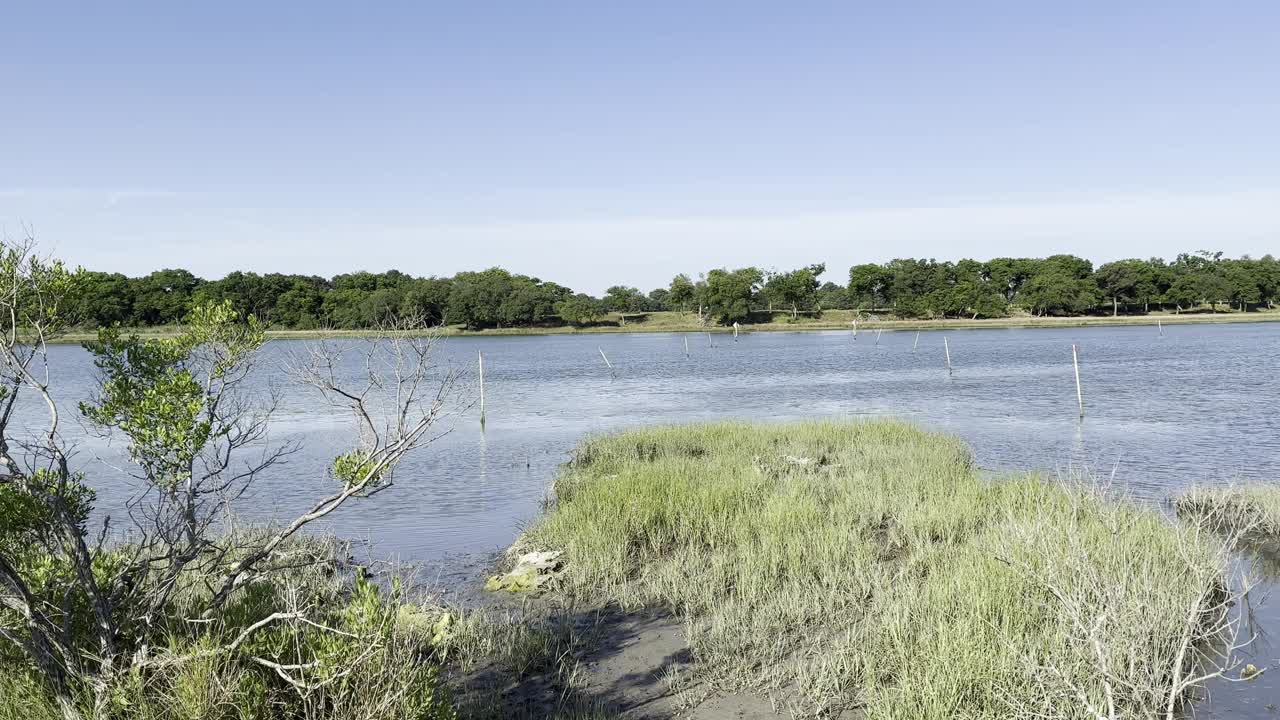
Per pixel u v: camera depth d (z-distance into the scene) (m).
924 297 154.25
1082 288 152.12
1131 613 8.70
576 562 13.44
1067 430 29.72
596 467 22.17
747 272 166.50
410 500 19.92
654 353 88.69
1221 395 39.53
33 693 6.79
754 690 8.84
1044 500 14.84
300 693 6.66
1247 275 151.38
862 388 47.78
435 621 10.69
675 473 18.77
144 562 7.40
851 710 8.30
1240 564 13.05
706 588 11.93
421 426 7.70
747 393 46.44
